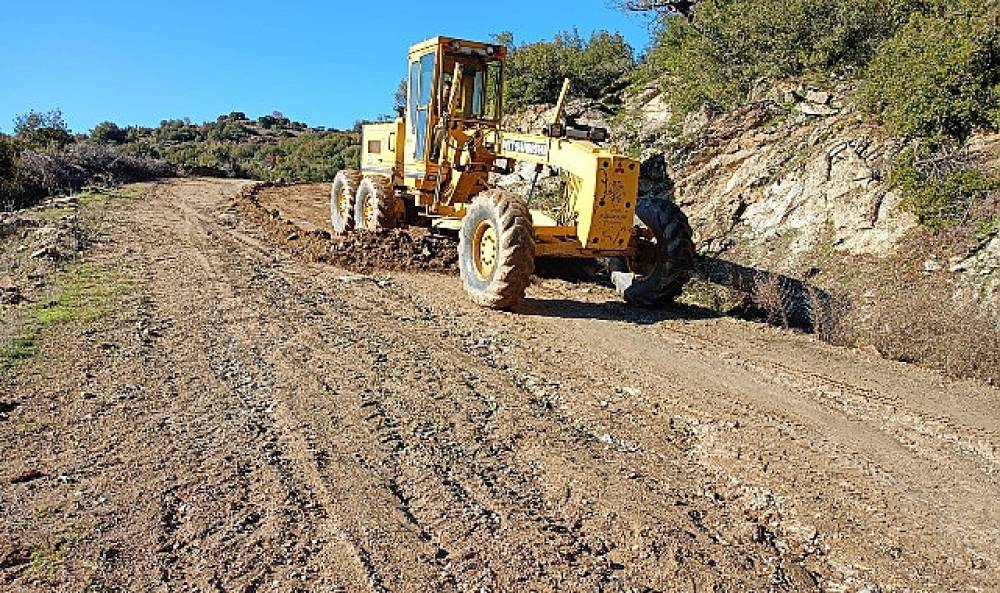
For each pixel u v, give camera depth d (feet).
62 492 13.56
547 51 68.74
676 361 23.66
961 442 17.92
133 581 11.19
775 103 45.73
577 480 14.97
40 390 18.11
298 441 16.07
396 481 14.60
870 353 26.07
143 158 103.96
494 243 29.58
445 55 37.37
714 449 17.04
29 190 63.52
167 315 25.35
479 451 16.12
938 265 31.24
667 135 51.88
